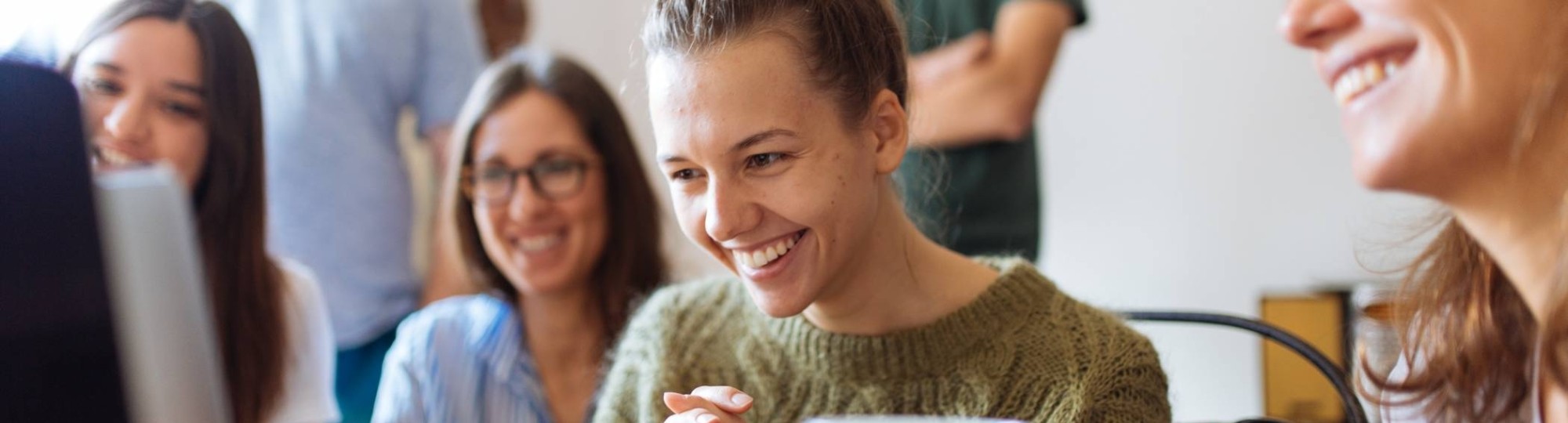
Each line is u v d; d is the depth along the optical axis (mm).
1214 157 2627
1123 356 991
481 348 1483
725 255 951
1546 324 750
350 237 1988
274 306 1401
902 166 1653
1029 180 2037
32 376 557
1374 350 1289
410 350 1482
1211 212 2641
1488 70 682
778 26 886
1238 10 2568
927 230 1564
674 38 900
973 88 1948
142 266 572
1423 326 1026
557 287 1457
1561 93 672
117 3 1332
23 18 1567
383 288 2025
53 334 559
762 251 917
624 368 1238
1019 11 1945
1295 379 2031
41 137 554
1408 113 713
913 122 1083
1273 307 2135
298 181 1953
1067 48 2758
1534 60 673
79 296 561
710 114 875
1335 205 2502
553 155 1454
